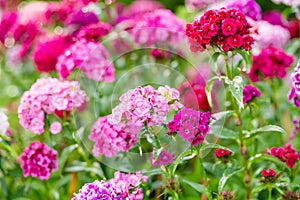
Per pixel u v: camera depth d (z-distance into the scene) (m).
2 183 4.44
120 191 3.27
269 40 4.82
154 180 4.23
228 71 3.45
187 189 4.27
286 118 4.74
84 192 3.18
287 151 3.77
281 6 7.49
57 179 4.60
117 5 5.84
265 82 4.74
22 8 5.73
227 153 3.84
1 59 5.62
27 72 5.52
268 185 3.66
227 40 3.27
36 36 5.27
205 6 5.23
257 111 4.31
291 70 5.04
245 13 4.60
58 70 4.21
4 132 4.14
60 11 4.98
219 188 3.59
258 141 4.59
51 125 4.05
